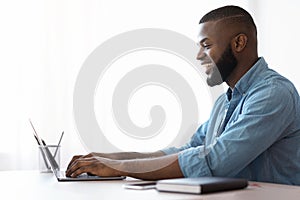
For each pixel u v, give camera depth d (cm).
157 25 333
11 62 304
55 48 312
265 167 165
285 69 337
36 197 109
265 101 153
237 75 170
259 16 347
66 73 314
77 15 317
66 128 312
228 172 144
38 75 308
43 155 179
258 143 147
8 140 301
